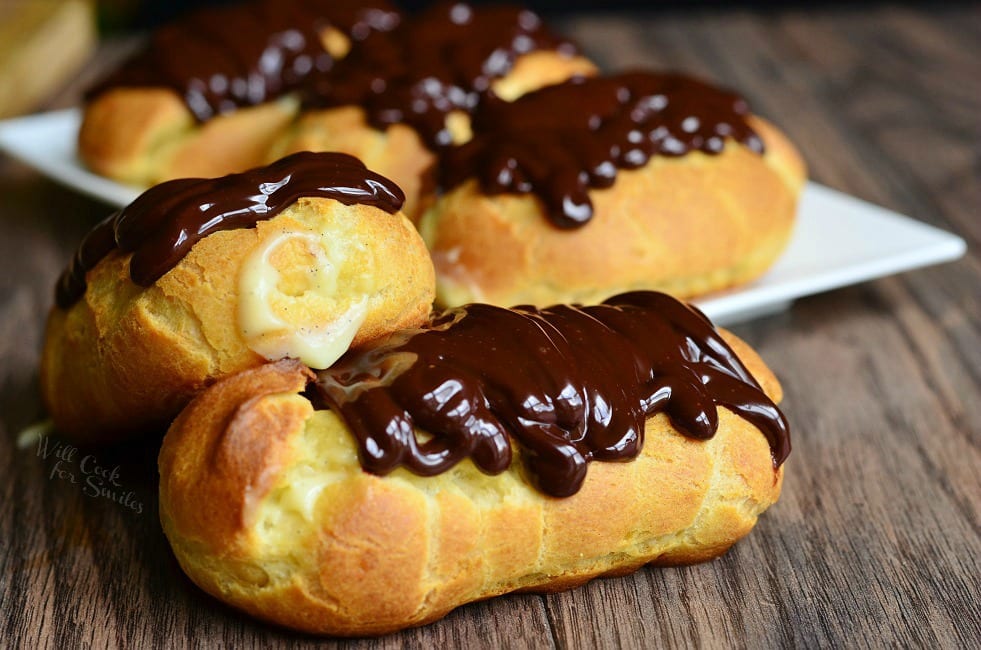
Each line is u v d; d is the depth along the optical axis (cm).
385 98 47
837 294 47
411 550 31
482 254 42
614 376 33
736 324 45
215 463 31
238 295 33
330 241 33
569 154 42
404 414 31
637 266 42
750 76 73
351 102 48
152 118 50
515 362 32
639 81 46
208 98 51
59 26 71
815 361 43
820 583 34
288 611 31
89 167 51
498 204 42
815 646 32
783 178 48
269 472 31
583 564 33
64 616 33
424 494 31
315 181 34
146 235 33
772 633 33
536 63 53
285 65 53
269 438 31
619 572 33
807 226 48
